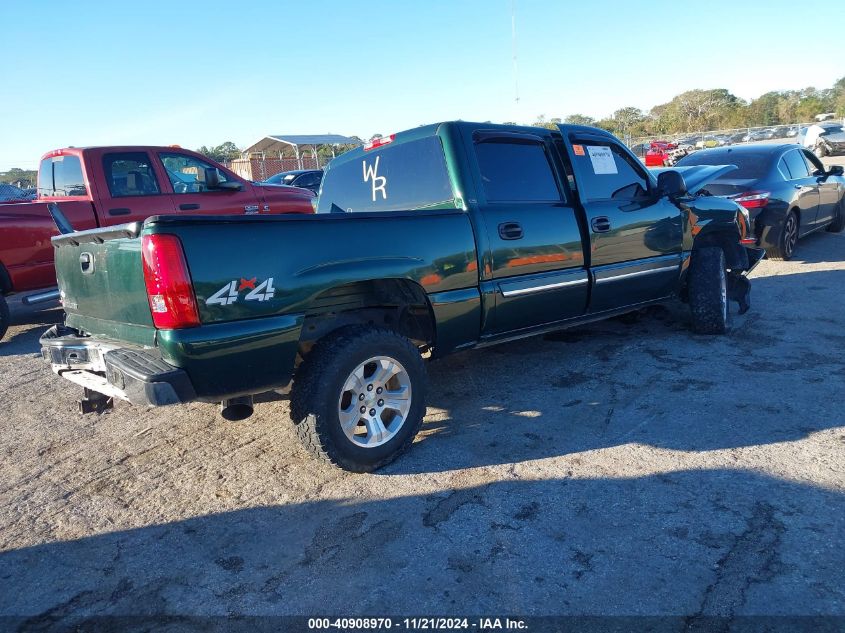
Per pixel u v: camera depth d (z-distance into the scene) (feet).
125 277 9.81
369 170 15.29
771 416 12.28
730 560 8.07
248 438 13.21
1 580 8.80
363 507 10.03
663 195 16.75
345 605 7.81
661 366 15.70
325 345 10.61
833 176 34.81
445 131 13.24
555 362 16.61
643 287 16.69
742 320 19.58
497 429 12.66
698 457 10.84
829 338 17.12
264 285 9.76
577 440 11.87
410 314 12.87
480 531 9.12
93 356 10.73
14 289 21.91
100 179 23.29
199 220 9.25
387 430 11.30
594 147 15.97
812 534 8.46
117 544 9.52
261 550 9.11
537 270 13.96
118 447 13.16
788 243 28.78
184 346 9.08
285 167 119.34
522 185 14.17
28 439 13.84
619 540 8.67
